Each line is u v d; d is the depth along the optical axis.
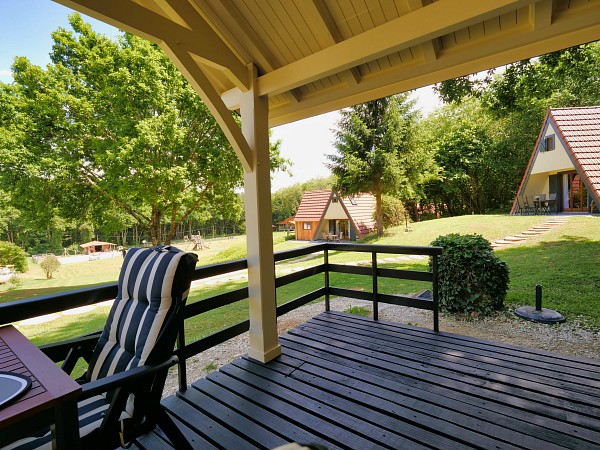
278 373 2.30
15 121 9.24
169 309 1.36
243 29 2.14
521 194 12.65
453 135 16.81
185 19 1.92
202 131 10.75
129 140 9.20
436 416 1.77
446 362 2.37
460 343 2.70
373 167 12.07
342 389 2.07
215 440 1.66
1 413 0.72
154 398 1.31
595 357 2.77
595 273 5.07
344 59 1.99
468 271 3.86
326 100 2.74
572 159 9.12
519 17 1.83
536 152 11.79
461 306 3.90
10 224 20.02
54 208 9.99
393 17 1.88
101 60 9.18
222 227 31.78
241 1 2.02
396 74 2.33
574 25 1.75
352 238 15.07
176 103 10.22
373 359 2.46
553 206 11.72
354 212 15.52
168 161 9.96
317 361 2.46
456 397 1.94
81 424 1.19
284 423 1.77
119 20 1.58
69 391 0.82
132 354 1.36
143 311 1.42
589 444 1.53
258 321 2.50
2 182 9.02
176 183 9.77
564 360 2.35
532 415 1.75
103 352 1.48
